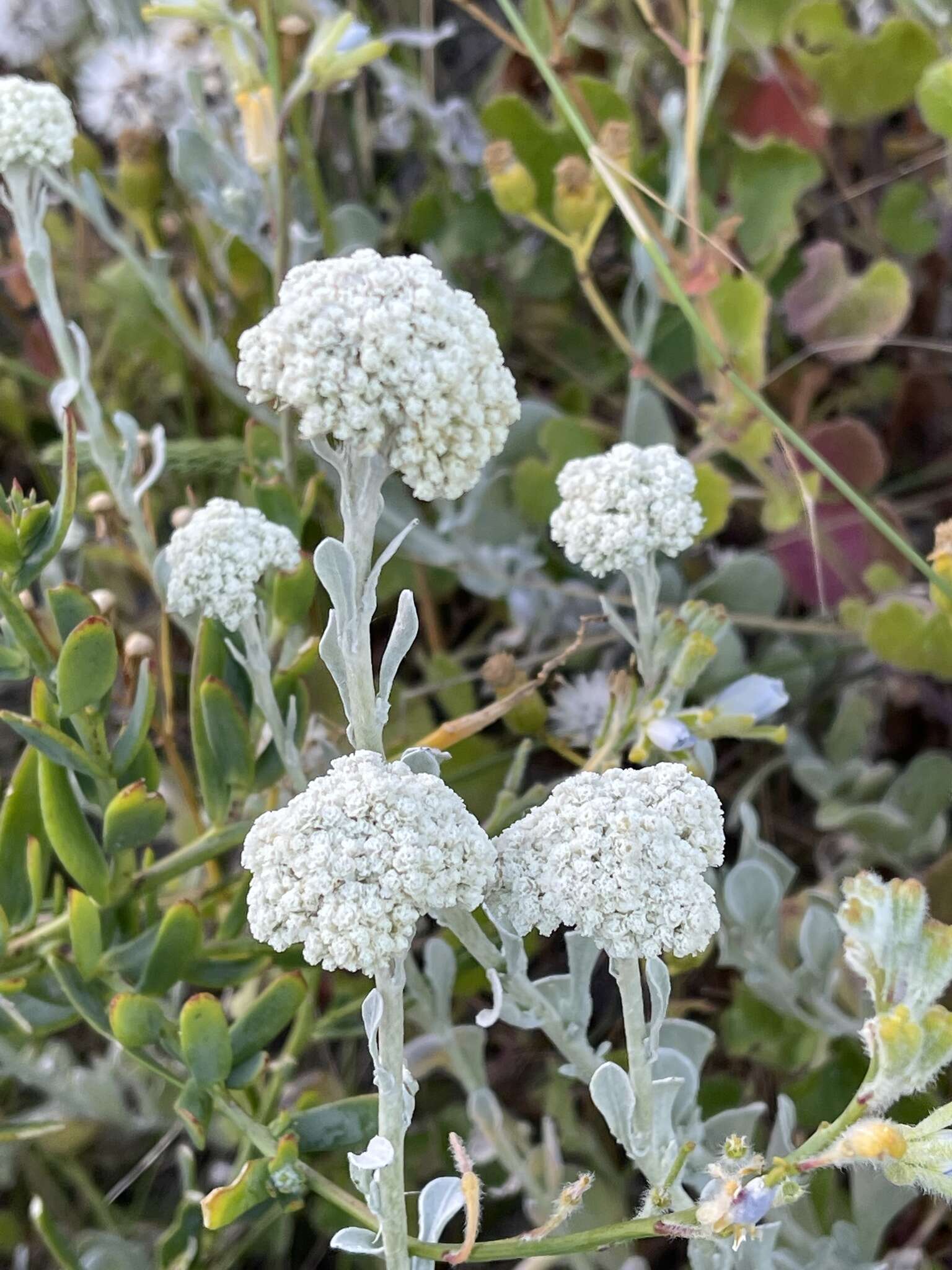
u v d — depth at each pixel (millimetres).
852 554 377
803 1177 247
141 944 254
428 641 405
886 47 386
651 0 425
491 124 396
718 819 182
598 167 279
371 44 321
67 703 233
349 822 168
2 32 427
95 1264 279
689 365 424
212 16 312
